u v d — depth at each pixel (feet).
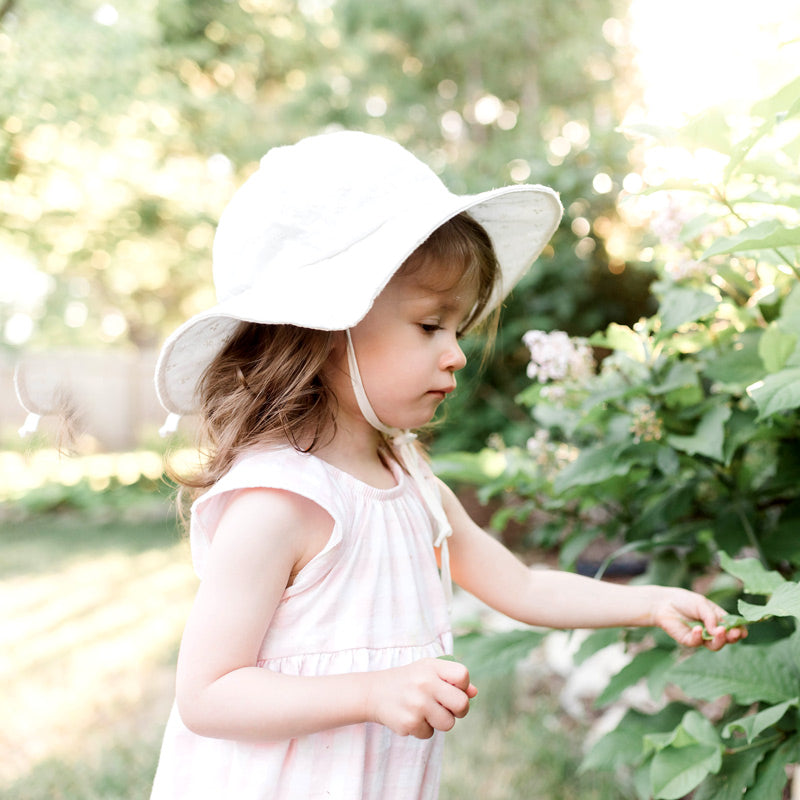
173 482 3.94
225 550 3.05
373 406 3.39
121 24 20.33
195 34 26.18
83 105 20.03
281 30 28.48
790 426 4.43
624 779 6.36
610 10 29.22
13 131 20.08
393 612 3.32
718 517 4.78
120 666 10.11
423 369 3.35
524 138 18.06
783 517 4.69
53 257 25.34
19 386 3.75
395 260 3.05
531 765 6.82
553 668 9.10
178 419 3.83
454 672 2.78
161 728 8.08
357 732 3.12
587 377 5.12
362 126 27.53
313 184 3.35
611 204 14.20
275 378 3.40
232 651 2.97
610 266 14.57
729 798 3.46
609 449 4.68
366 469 3.59
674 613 3.74
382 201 3.34
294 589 3.16
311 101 26.78
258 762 3.06
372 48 29.45
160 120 23.09
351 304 3.03
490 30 28.27
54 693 9.29
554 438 6.57
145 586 14.28
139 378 38.70
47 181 22.38
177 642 10.97
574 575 4.05
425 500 3.76
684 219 4.46
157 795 3.26
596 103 30.30
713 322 4.83
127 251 26.86
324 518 3.21
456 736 7.54
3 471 27.02
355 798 3.06
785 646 3.65
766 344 4.07
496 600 3.99
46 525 21.50
